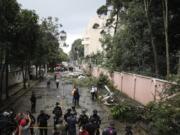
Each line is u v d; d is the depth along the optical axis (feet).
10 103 110.42
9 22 97.71
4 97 123.54
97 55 282.56
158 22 127.44
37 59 204.85
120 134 70.18
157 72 117.50
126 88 135.74
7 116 58.34
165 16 116.78
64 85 195.52
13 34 102.68
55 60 341.82
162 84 85.20
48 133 67.97
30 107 105.50
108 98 114.01
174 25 126.21
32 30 112.68
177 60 130.31
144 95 105.29
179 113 59.98
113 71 167.43
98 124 57.26
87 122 55.88
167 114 60.95
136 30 132.87
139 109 84.23
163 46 132.16
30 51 125.29
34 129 67.77
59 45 308.81
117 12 188.96
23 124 57.16
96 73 257.55
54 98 131.13
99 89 155.43
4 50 98.32
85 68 407.85
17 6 98.27
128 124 81.00
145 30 127.65
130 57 138.82
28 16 108.06
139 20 131.03
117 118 85.15
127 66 145.48
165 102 67.10
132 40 138.41
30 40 116.78
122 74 144.46
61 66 417.49
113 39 154.20
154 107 70.03
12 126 57.93
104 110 101.19
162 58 130.52
